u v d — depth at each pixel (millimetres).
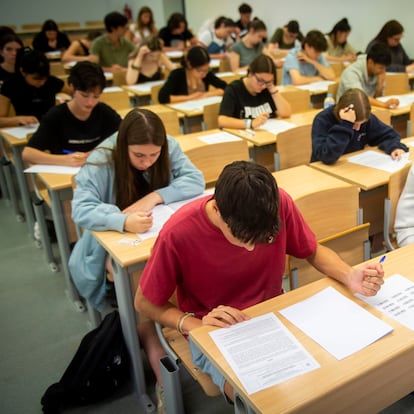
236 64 5176
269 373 907
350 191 1714
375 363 921
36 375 1873
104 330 1707
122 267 1450
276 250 1253
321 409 871
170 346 1372
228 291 1283
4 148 3264
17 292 2486
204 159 2314
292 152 2668
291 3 6668
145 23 6492
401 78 4137
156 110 3475
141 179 1784
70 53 5855
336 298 1155
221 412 1646
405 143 2586
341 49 5633
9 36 3629
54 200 2152
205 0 8422
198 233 1156
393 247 1936
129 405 1704
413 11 5066
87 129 2475
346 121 2291
